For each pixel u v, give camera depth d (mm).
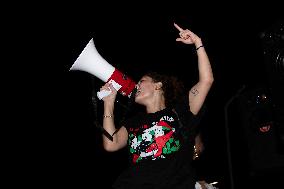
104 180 4664
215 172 3131
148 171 1572
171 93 1945
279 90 1300
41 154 4746
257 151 1584
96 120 1830
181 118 1688
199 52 1696
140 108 3008
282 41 1291
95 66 1880
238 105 1682
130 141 1719
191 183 1557
